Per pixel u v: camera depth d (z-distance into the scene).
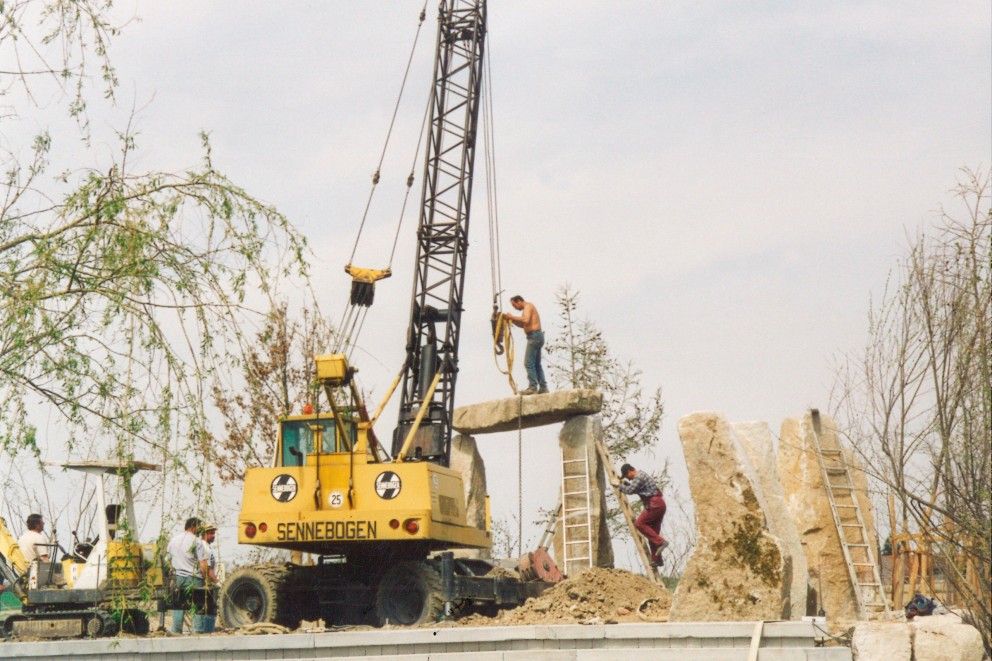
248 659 13.73
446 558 16.56
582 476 23.08
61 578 17.94
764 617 13.12
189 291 8.91
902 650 11.67
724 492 13.66
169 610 15.73
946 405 11.47
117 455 8.60
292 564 17.80
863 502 16.66
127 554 9.17
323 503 16.69
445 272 25.59
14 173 8.88
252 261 9.02
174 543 15.43
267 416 17.27
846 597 15.63
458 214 25.80
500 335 24.31
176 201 9.05
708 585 13.46
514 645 12.98
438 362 25.09
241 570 17.08
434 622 16.19
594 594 17.27
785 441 16.67
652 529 20.20
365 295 22.28
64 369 8.52
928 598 16.12
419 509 16.39
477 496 24.20
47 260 8.62
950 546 11.59
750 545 13.40
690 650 12.46
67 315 8.66
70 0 8.98
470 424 24.02
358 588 17.33
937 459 11.41
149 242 8.84
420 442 24.14
